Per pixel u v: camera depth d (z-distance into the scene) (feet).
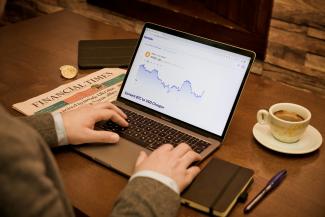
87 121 3.62
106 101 4.24
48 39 5.59
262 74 6.51
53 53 5.23
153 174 2.92
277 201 3.11
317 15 5.59
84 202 3.07
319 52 5.81
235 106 3.68
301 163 3.48
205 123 3.76
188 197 2.99
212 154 3.58
